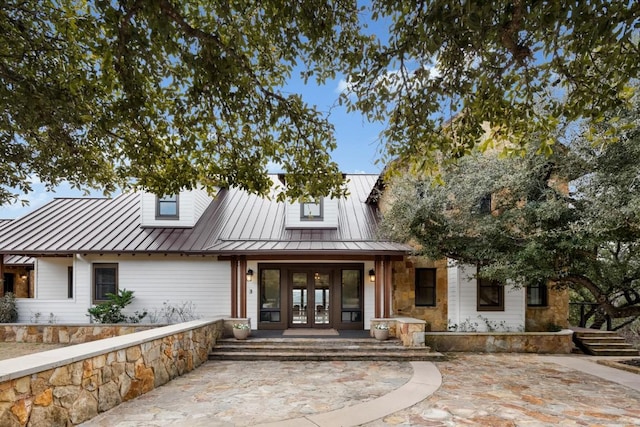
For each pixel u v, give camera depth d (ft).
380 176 40.98
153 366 22.20
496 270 30.58
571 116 12.94
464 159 31.96
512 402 19.88
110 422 16.46
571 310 53.42
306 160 17.70
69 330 35.94
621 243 29.07
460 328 39.65
